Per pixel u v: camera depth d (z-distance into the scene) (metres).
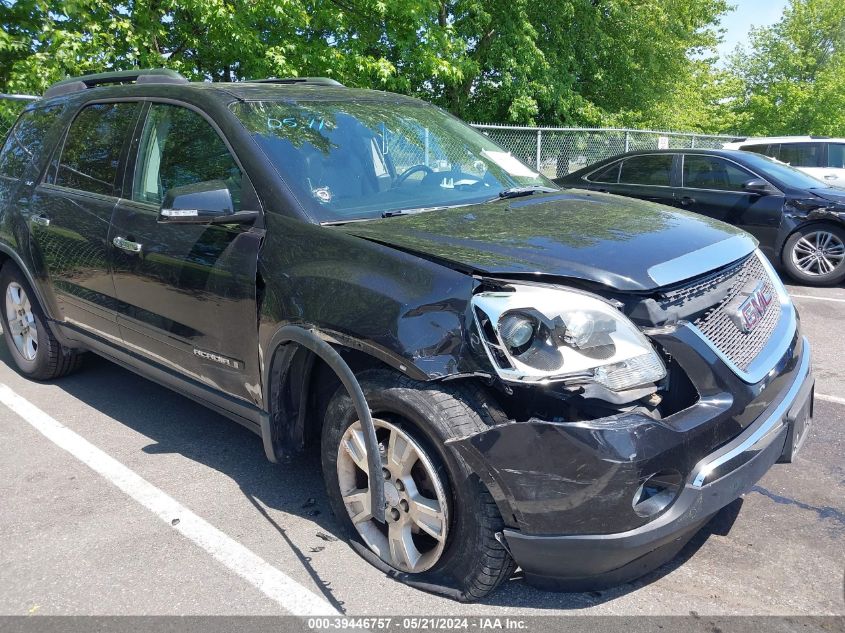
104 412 4.45
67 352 4.84
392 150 3.61
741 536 2.98
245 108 3.43
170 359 3.61
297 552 2.93
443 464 2.43
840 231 8.04
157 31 11.03
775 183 8.36
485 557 2.39
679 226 2.95
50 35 9.80
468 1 15.11
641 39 19.05
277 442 3.06
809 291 8.02
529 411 2.41
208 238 3.22
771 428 2.55
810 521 3.09
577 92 18.88
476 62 15.11
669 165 9.14
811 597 2.58
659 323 2.41
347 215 3.08
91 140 4.20
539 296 2.34
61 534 3.09
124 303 3.78
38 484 3.54
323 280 2.71
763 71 34.16
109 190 3.91
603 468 2.19
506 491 2.29
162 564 2.87
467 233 2.79
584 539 2.26
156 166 3.67
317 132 3.44
